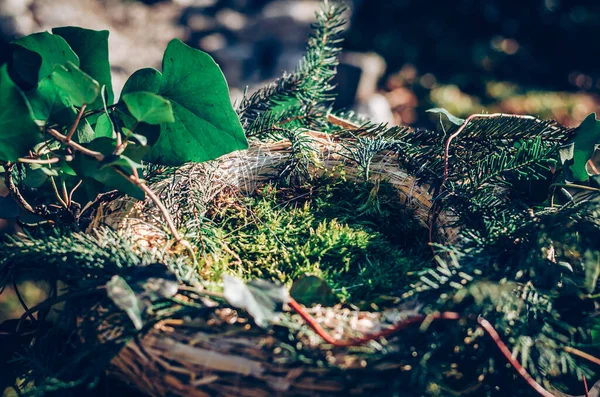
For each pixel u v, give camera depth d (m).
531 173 0.44
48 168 0.42
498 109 1.65
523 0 2.03
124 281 0.37
